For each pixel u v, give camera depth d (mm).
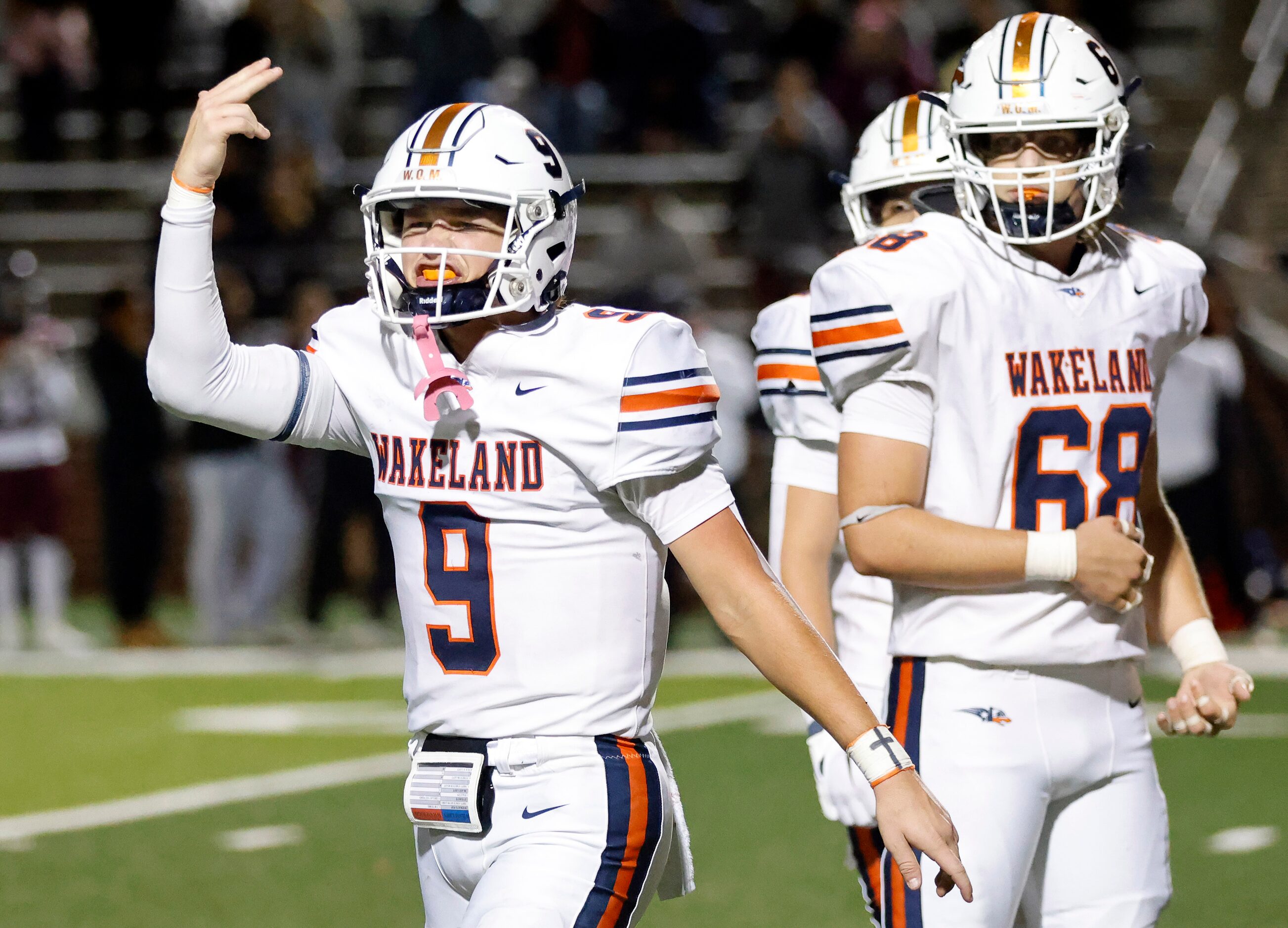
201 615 33781
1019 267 9453
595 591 8297
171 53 48344
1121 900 9359
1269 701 25562
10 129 49469
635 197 37750
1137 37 49219
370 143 47625
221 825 19359
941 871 7996
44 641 33812
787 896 16219
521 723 8258
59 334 40062
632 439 8078
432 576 8438
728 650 32094
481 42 42781
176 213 8367
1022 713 9250
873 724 7973
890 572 9203
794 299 11336
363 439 8922
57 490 34062
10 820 19719
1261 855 17453
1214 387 28578
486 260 8367
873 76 41562
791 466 11148
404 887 16812
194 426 33156
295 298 34375
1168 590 10336
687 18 44250
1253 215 41594
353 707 26828
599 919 7977
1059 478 9320
